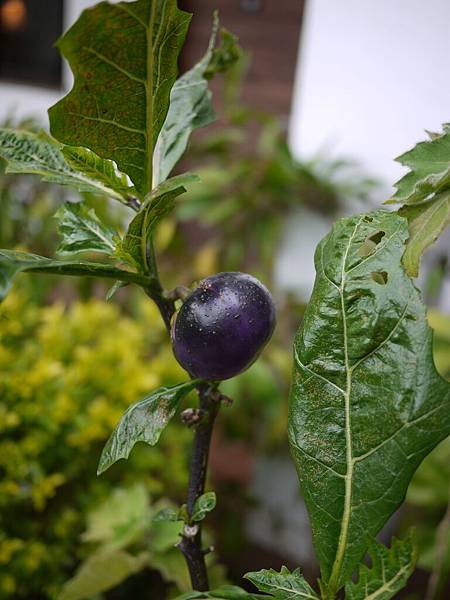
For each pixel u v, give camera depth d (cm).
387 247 28
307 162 108
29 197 102
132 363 83
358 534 28
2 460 75
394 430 28
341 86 104
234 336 28
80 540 82
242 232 117
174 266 118
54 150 33
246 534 123
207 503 30
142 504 70
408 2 96
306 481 29
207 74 38
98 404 78
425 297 97
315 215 112
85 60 23
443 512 93
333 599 29
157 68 25
